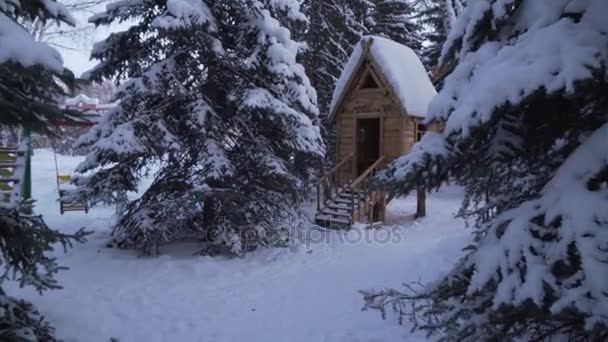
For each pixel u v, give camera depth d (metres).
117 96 9.98
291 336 6.05
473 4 3.83
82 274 8.55
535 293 2.67
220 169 9.76
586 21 2.93
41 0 4.04
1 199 6.36
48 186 23.53
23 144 10.13
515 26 3.55
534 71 2.75
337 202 14.12
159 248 10.80
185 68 10.62
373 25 23.06
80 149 10.36
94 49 10.38
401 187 3.50
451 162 3.38
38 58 3.11
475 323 3.10
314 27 18.44
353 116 15.64
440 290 3.62
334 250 10.70
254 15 10.38
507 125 3.31
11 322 4.25
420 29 26.59
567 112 3.28
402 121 14.61
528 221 3.01
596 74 2.68
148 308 7.02
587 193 2.81
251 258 10.03
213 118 10.16
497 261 3.00
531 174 3.57
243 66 10.58
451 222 14.43
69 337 5.82
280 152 11.32
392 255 9.97
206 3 10.43
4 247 4.12
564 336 3.11
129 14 10.20
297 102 10.95
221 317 6.72
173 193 10.75
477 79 3.13
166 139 9.50
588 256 2.57
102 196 10.03
